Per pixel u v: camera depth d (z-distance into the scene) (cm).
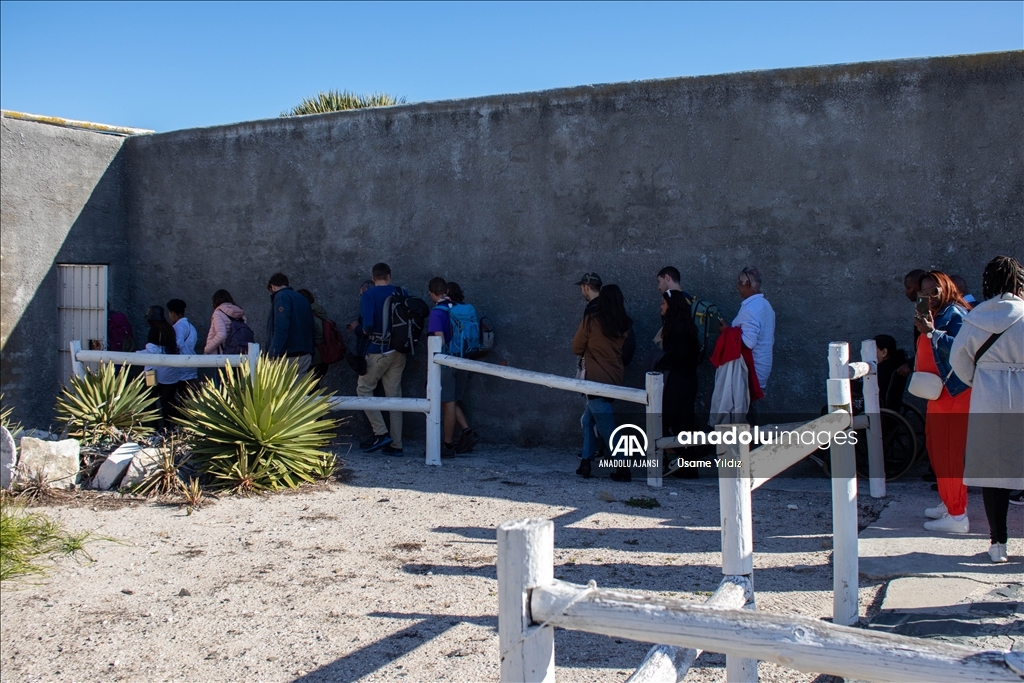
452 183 946
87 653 427
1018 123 731
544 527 205
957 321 544
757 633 186
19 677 405
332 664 409
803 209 796
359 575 523
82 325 1106
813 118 790
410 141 965
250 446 721
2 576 514
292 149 1035
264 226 1059
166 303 1127
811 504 674
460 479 761
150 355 835
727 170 821
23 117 1075
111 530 604
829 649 181
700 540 580
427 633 440
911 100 759
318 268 1029
